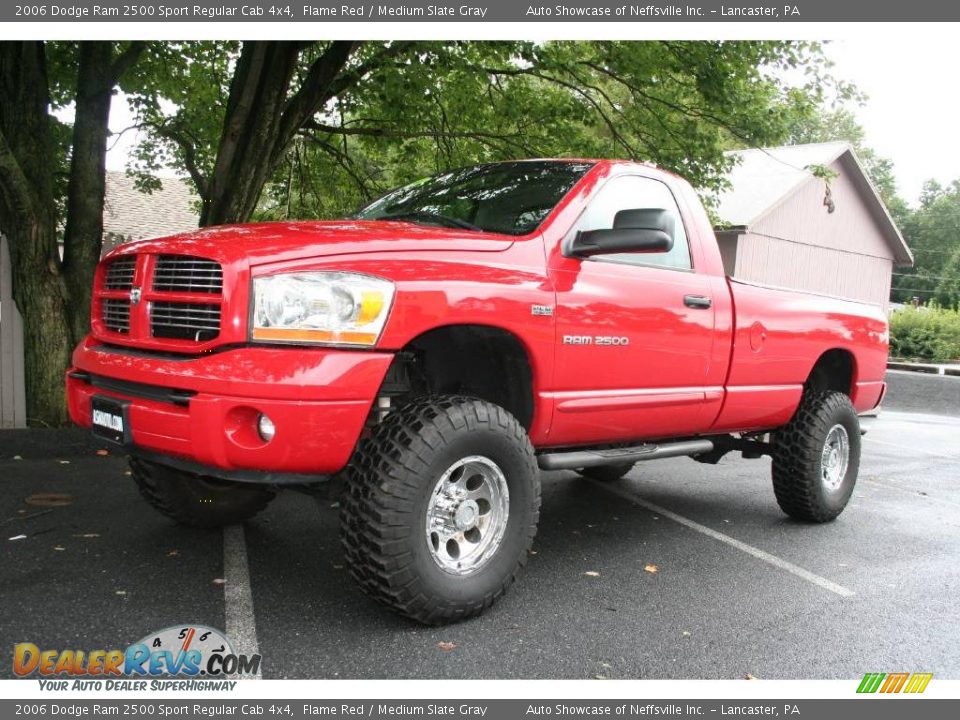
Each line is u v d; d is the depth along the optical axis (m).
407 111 9.66
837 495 5.43
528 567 4.23
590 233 3.81
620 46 9.25
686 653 3.22
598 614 3.59
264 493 4.61
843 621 3.65
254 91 7.41
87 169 7.25
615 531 5.05
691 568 4.34
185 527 4.55
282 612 3.40
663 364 4.23
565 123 10.43
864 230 24.36
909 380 16.67
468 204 4.30
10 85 6.92
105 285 3.74
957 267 55.31
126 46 9.70
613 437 4.19
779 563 4.50
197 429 2.93
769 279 21.67
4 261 6.86
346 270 3.08
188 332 3.16
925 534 5.32
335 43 7.79
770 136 9.95
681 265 4.50
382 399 3.41
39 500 5.00
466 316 3.31
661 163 10.24
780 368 4.98
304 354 2.95
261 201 12.55
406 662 3.00
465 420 3.25
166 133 10.99
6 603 3.35
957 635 3.54
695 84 9.83
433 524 3.27
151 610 3.35
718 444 5.51
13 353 6.89
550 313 3.64
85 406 3.55
